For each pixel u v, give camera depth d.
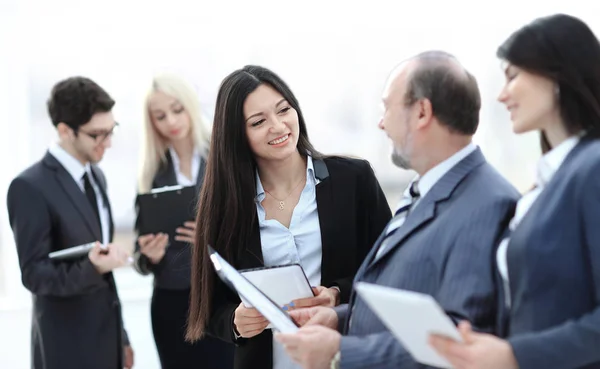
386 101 1.40
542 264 1.13
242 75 1.93
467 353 1.08
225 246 1.95
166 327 2.90
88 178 2.64
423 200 1.37
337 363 1.32
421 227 1.35
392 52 4.13
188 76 3.98
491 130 4.17
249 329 1.79
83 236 2.55
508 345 1.09
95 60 3.89
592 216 1.10
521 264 1.16
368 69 4.12
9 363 3.75
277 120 1.89
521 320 1.16
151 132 3.11
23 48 3.79
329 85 4.10
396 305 1.04
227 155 1.93
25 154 3.83
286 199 2.01
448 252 1.27
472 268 1.24
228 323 1.92
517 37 1.20
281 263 1.97
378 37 4.12
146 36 3.93
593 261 1.09
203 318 1.98
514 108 1.22
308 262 1.98
